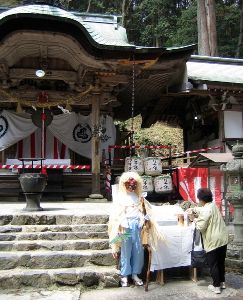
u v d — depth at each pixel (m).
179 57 10.63
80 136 13.01
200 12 19.52
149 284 5.45
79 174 12.30
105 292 5.06
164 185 10.23
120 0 32.12
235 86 11.80
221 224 5.18
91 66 10.51
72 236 6.21
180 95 12.72
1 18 8.98
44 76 11.05
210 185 9.11
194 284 5.46
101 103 11.66
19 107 11.60
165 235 5.46
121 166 12.29
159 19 30.02
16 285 5.10
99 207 8.70
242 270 6.21
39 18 9.19
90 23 13.66
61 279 5.18
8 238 6.05
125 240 5.20
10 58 10.30
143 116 16.81
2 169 12.03
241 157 6.63
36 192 7.46
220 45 27.16
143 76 11.25
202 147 13.96
